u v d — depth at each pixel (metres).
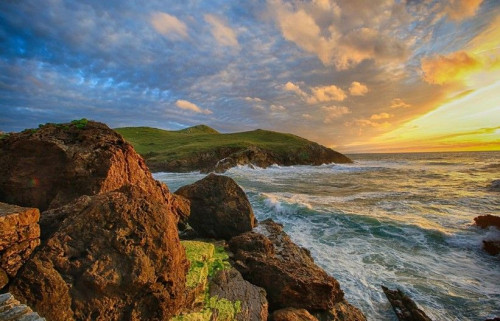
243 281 7.47
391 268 11.01
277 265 8.45
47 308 4.04
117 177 9.51
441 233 13.96
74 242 4.75
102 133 10.36
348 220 16.59
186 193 13.09
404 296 8.90
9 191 8.95
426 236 13.99
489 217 14.63
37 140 9.34
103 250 4.78
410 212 18.47
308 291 7.71
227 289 6.92
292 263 9.00
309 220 17.09
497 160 77.38
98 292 4.44
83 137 9.87
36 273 4.12
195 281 6.48
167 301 5.15
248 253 9.33
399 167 56.84
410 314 8.18
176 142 83.62
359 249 12.78
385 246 13.13
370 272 10.67
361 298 9.06
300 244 13.37
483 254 12.19
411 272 10.70
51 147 9.24
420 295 9.26
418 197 23.59
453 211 18.67
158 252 5.16
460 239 13.41
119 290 4.60
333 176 43.00
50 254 4.46
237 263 8.62
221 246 10.15
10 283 4.05
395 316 8.30
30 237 4.41
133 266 4.75
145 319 4.89
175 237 5.71
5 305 3.58
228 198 12.71
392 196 24.47
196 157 58.50
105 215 5.10
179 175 47.69
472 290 9.52
